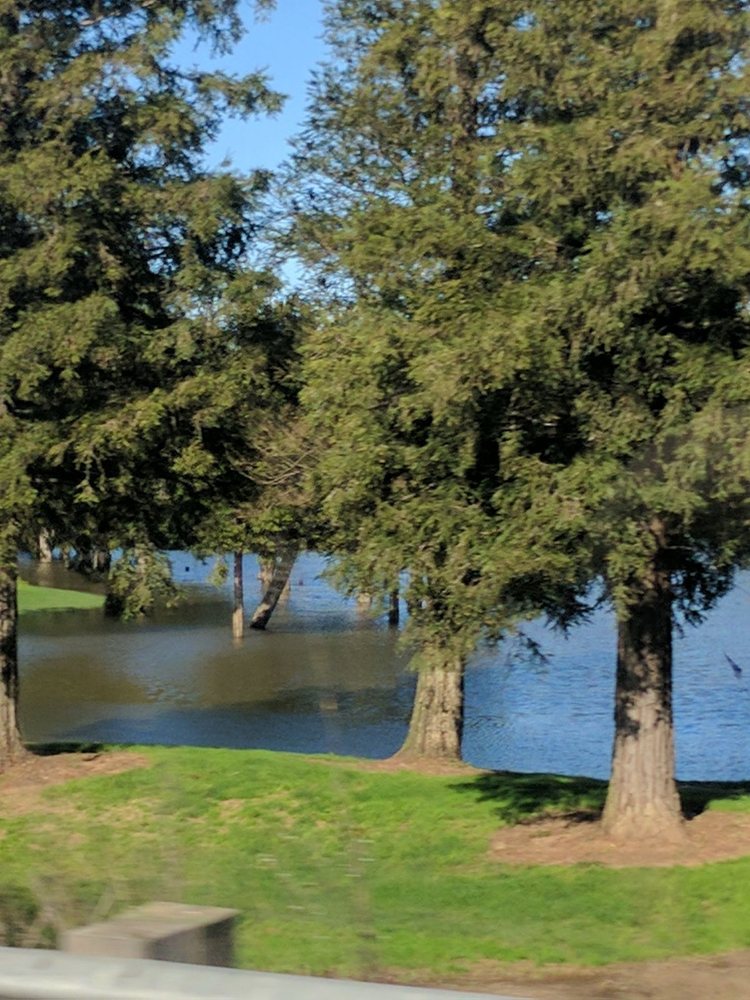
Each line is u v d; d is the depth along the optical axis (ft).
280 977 9.74
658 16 30.25
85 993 9.95
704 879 28.99
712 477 27.40
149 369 44.70
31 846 34.45
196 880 20.08
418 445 31.65
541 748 68.13
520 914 23.79
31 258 42.32
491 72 41.42
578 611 33.27
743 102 29.89
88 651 114.01
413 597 31.50
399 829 37.70
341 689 91.04
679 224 27.27
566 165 30.30
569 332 29.01
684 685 87.71
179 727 76.07
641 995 17.54
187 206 43.98
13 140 45.16
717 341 29.53
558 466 29.37
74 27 46.26
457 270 31.89
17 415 45.62
